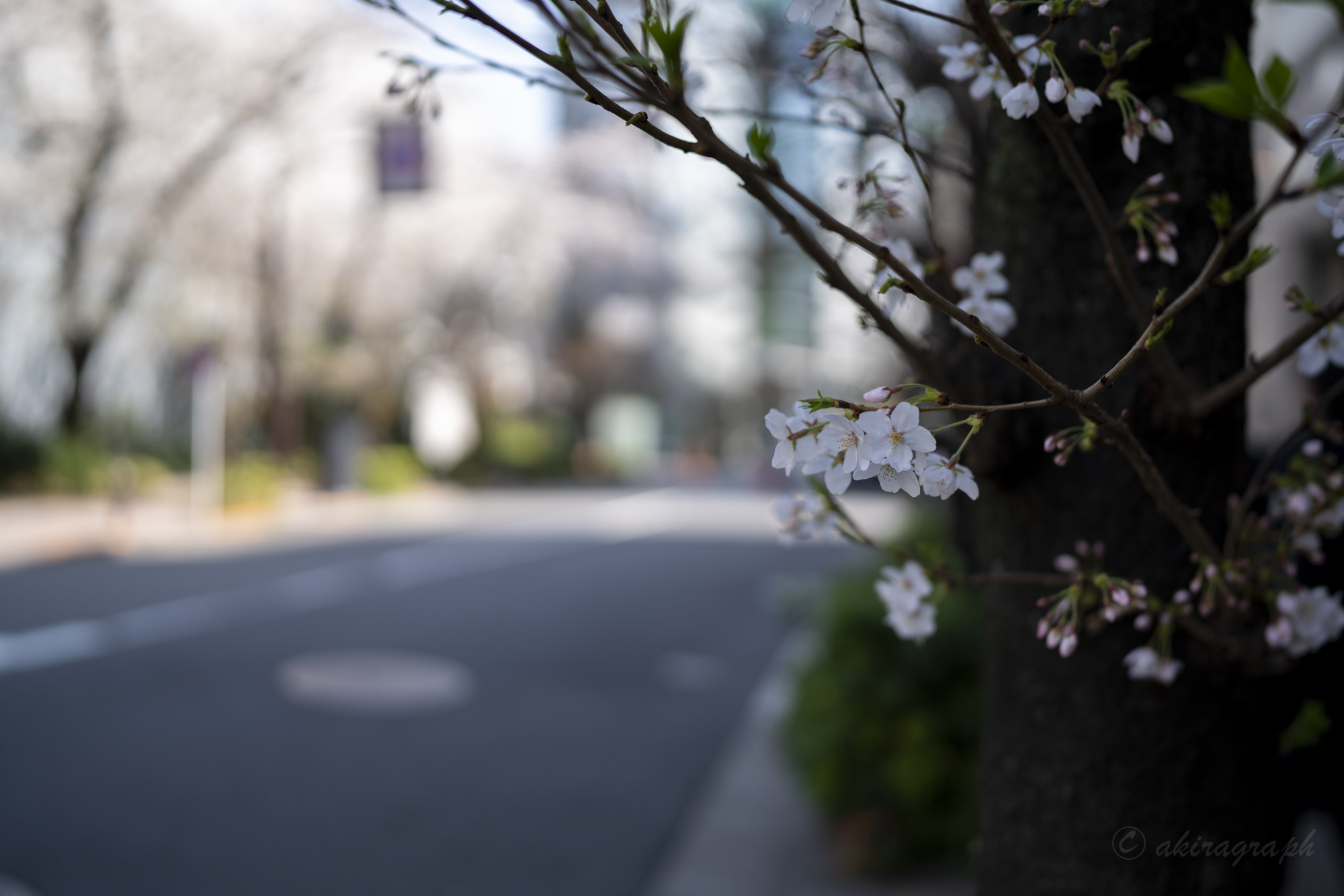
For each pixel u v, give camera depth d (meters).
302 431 23.59
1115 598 1.05
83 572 10.84
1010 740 1.28
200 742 5.49
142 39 15.43
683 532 18.50
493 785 5.06
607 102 0.82
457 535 16.55
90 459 17.50
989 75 1.13
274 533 15.33
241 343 18.53
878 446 0.76
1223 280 0.84
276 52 15.75
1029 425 1.23
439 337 24.42
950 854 3.86
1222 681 1.19
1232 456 1.21
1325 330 1.10
